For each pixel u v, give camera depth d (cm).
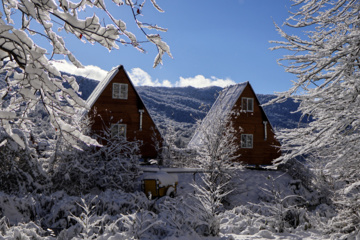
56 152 1767
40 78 329
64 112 404
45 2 328
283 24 876
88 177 1794
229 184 2105
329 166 755
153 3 386
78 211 1148
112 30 358
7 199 1070
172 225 851
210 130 2233
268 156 2894
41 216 1147
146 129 2608
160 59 416
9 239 576
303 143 832
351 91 714
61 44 382
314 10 861
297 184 2280
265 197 2133
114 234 743
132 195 1389
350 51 723
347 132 780
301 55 798
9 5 373
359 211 963
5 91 373
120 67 2586
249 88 2945
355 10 809
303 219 1120
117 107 2544
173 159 2623
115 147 1991
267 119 2933
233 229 989
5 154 1493
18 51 332
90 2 369
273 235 939
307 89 850
